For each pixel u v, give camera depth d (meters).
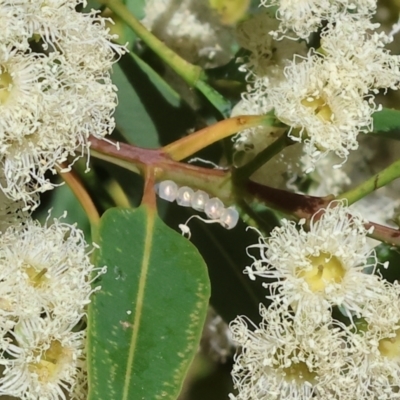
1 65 0.28
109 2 0.31
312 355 0.28
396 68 0.29
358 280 0.29
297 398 0.29
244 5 0.31
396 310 0.29
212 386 0.33
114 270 0.29
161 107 0.33
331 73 0.29
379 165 0.33
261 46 0.31
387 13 0.32
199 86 0.32
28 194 0.29
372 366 0.29
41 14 0.28
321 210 0.29
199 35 0.33
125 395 0.28
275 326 0.29
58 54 0.28
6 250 0.29
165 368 0.29
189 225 0.32
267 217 0.30
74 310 0.28
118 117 0.32
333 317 0.29
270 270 0.29
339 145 0.29
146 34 0.32
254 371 0.29
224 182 0.30
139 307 0.29
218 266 0.32
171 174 0.30
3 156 0.28
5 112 0.28
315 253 0.29
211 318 0.34
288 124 0.29
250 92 0.31
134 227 0.29
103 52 0.29
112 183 0.32
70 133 0.29
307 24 0.30
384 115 0.31
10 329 0.28
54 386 0.29
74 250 0.29
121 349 0.29
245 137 0.31
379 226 0.30
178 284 0.29
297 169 0.32
